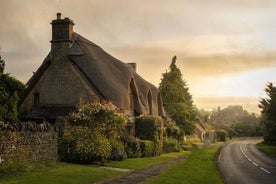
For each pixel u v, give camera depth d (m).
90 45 35.03
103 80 31.42
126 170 20.78
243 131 121.50
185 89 73.50
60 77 31.98
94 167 20.67
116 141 26.28
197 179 17.64
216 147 59.16
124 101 32.41
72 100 31.34
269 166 27.03
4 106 21.81
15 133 17.59
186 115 61.44
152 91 46.81
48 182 14.70
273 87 43.59
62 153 22.17
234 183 17.81
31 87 32.69
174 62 68.38
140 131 37.09
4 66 24.59
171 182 16.39
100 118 24.33
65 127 23.14
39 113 30.66
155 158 31.19
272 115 43.94
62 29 32.50
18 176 15.72
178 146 45.53
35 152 19.20
